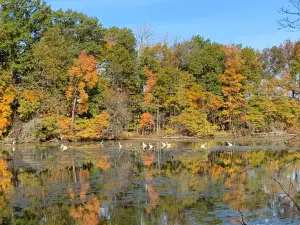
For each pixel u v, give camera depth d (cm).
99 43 6950
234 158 3709
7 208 1984
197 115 6644
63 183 2561
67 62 6028
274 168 3033
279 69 7769
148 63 7050
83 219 1797
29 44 6006
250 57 7325
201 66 7175
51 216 1842
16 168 3197
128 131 6788
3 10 5897
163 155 4034
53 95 5869
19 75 5894
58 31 6166
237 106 6962
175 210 1903
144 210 1916
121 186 2448
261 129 7006
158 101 6756
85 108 5978
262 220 1728
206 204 2002
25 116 5675
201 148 4684
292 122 6606
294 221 1708
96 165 3341
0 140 5434
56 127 5603
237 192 2244
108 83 6588
